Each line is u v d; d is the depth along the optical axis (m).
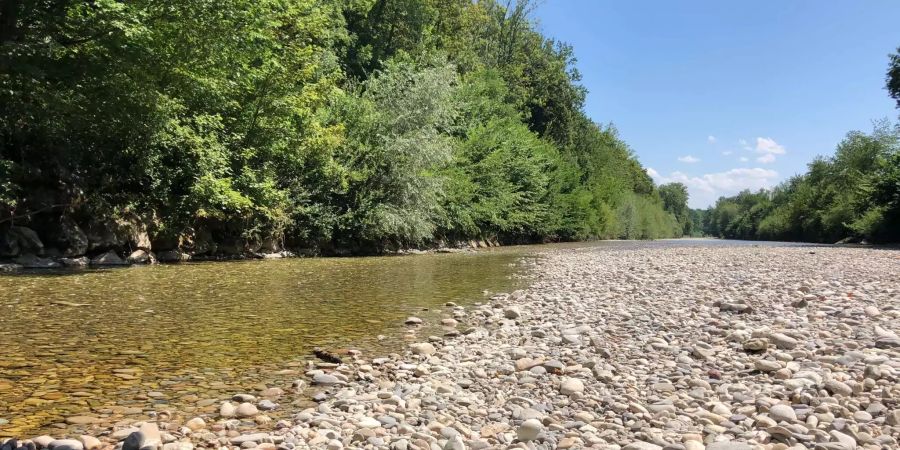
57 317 7.77
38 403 4.37
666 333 7.26
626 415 4.32
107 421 4.04
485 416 4.43
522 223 42.12
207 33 16.61
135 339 6.66
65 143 15.34
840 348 6.05
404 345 6.93
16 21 13.34
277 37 22.00
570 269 17.56
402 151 24.78
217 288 11.46
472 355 6.42
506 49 56.62
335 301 10.23
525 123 53.91
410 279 14.37
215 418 4.21
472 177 34.38
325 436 3.85
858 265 17.23
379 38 39.59
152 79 16.00
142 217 16.98
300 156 22.42
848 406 4.31
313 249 23.19
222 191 18.11
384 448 3.67
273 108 21.03
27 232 14.14
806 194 74.38
